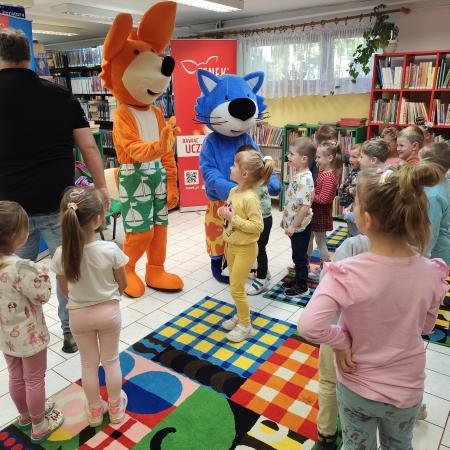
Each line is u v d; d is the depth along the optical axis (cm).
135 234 297
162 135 255
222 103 295
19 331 157
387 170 106
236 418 185
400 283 102
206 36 580
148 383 209
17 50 194
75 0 471
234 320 259
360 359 108
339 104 516
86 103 672
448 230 221
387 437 117
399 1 434
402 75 427
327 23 488
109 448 170
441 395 199
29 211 207
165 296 307
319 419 158
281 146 545
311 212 290
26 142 200
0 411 193
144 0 473
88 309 166
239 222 222
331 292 105
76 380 213
